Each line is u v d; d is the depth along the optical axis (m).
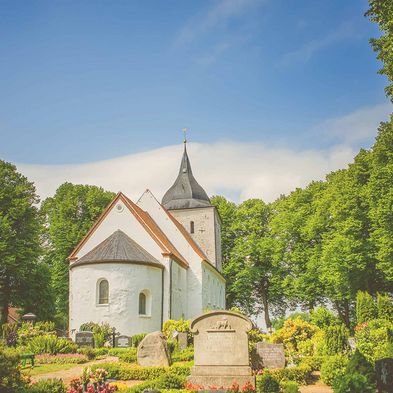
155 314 33.72
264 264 56.97
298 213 49.06
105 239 36.19
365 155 38.62
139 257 33.22
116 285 31.83
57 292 50.25
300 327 24.03
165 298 34.94
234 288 56.25
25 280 42.44
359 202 37.84
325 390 16.95
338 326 21.50
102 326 30.16
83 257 33.78
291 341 23.75
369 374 14.12
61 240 50.53
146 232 36.47
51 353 23.86
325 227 44.78
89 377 14.26
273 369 18.95
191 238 49.12
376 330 23.31
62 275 50.09
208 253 50.72
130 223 36.91
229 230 59.66
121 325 31.28
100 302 31.98
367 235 37.88
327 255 39.59
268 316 56.62
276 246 50.94
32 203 43.94
